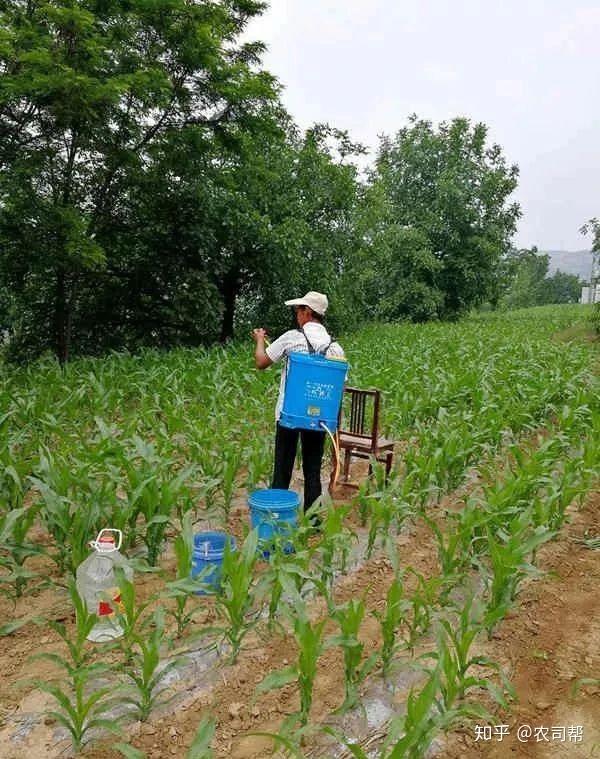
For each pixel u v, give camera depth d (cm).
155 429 626
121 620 304
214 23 1213
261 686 270
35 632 356
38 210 1116
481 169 3503
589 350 1521
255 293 1942
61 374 967
